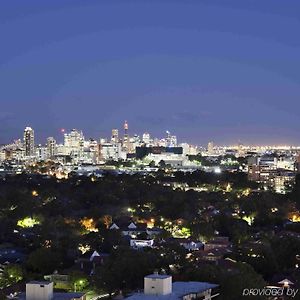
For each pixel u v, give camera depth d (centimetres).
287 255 19788
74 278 17188
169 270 15412
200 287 13262
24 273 18725
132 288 15275
